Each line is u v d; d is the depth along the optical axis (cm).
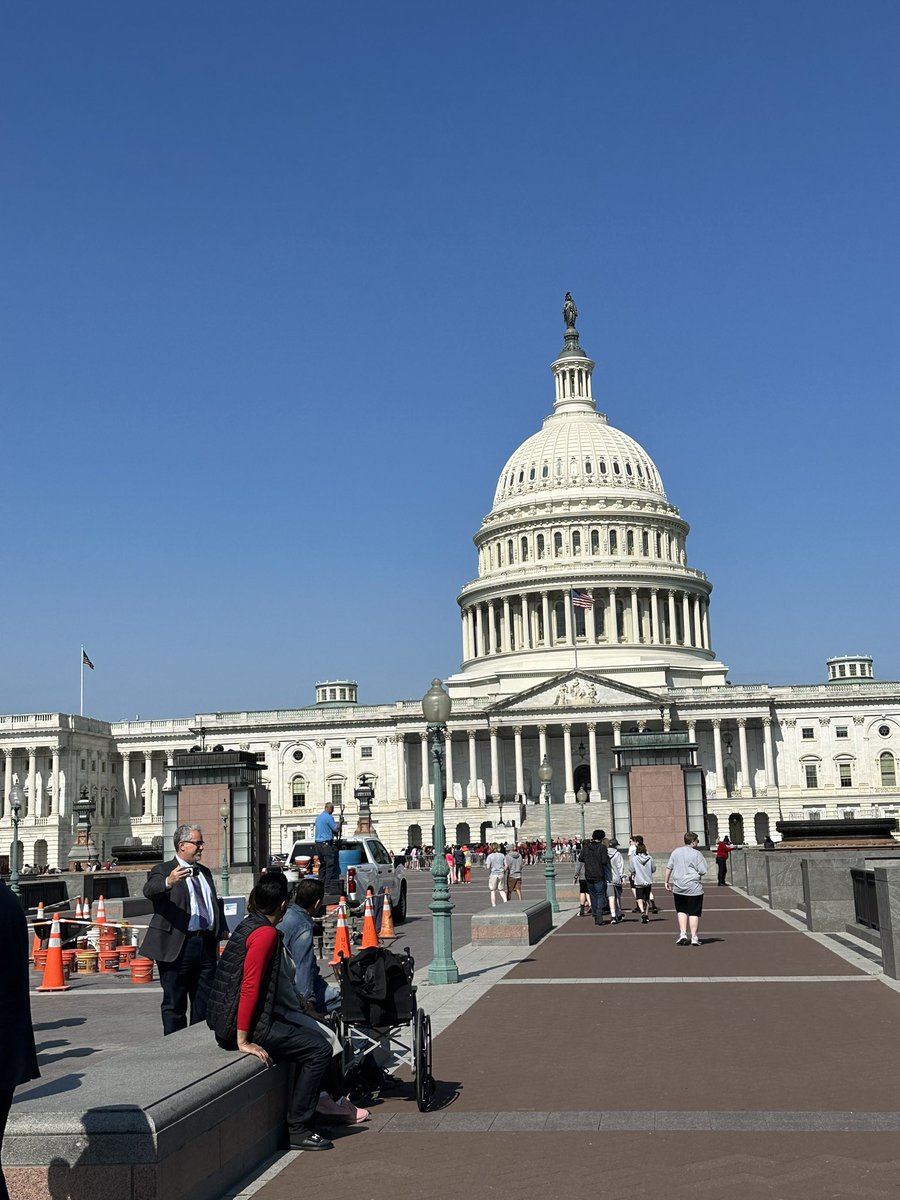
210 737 16912
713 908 4881
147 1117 1079
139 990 2903
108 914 4412
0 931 981
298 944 1627
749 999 2361
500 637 18075
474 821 15288
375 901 4159
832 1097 1527
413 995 1642
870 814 15588
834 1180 1191
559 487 18362
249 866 5994
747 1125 1398
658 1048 1881
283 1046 1373
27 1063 990
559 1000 2434
